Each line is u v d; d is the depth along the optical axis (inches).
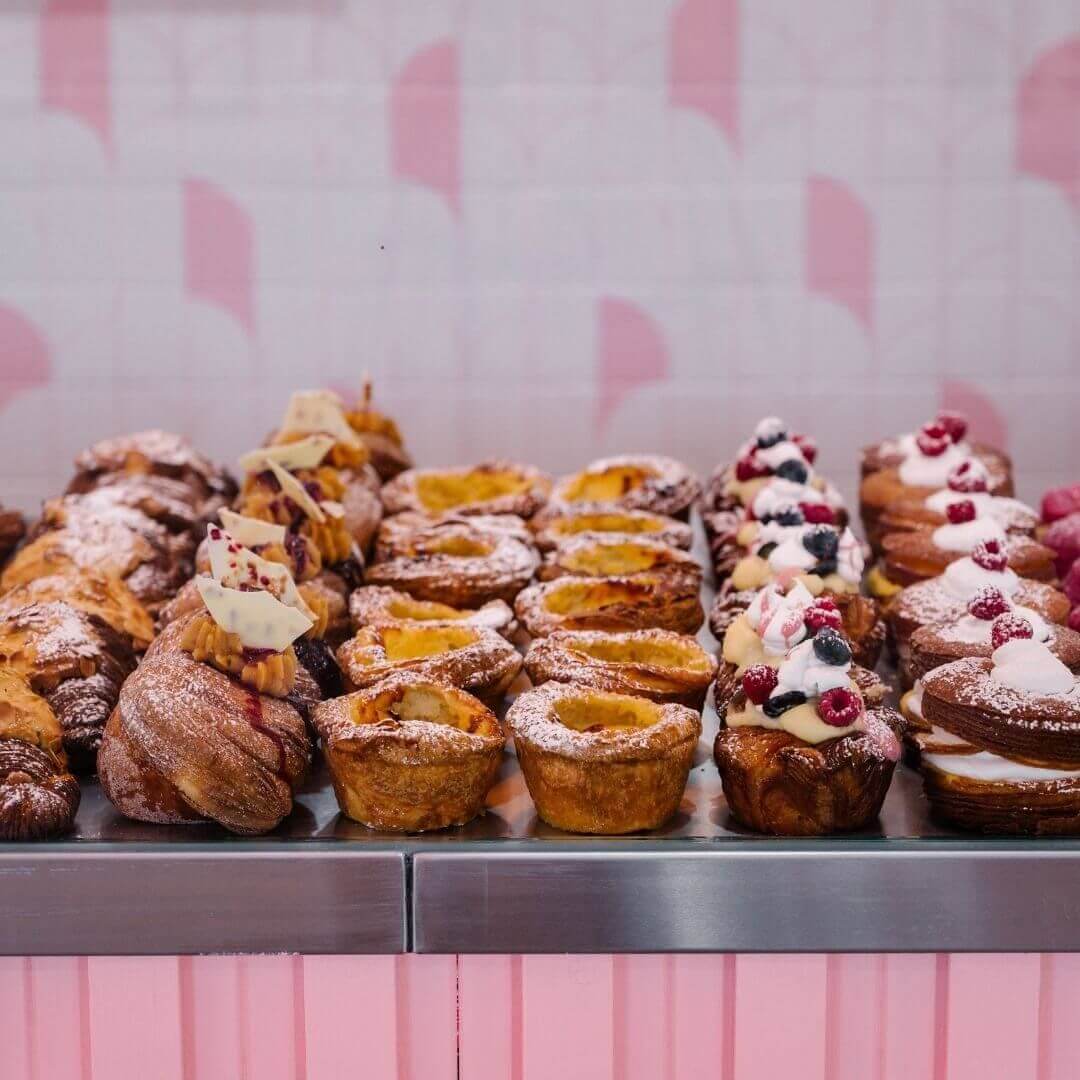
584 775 55.1
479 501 95.2
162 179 102.6
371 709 60.3
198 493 92.7
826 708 55.9
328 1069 54.6
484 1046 54.8
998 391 106.5
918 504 84.7
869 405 106.7
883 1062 54.7
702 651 67.6
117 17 100.0
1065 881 52.6
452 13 100.4
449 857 52.7
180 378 105.6
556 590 75.5
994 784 54.9
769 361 106.0
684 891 52.7
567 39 101.0
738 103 102.0
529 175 103.0
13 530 88.9
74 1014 54.5
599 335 105.6
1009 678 55.7
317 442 80.6
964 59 101.3
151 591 77.9
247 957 54.1
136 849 53.5
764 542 73.2
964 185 103.3
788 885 52.7
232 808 55.0
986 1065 54.4
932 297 105.0
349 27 100.6
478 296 105.0
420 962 54.1
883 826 56.6
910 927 52.9
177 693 56.3
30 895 52.8
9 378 105.2
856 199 103.4
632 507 91.0
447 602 77.7
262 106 101.6
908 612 69.8
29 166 102.1
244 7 100.0
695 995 54.2
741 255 104.4
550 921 52.9
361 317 105.0
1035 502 107.8
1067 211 103.6
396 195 103.3
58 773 58.9
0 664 63.2
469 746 56.0
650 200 103.5
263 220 103.4
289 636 59.1
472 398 106.6
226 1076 54.9
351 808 57.2
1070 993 54.2
